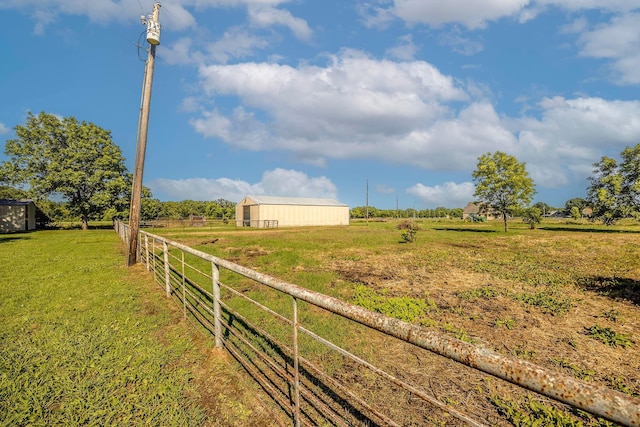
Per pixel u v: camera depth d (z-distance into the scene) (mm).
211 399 2748
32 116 31922
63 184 32156
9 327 4293
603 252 13227
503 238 20578
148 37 9273
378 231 29672
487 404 2740
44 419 2426
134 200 9516
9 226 29516
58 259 10516
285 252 12195
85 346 3629
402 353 3676
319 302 1703
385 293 6484
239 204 44531
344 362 3422
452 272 8930
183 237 20734
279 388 2891
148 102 9594
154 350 3559
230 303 5359
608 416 703
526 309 5516
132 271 8461
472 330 4543
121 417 2461
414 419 2504
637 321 4891
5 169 30984
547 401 2777
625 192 24844
